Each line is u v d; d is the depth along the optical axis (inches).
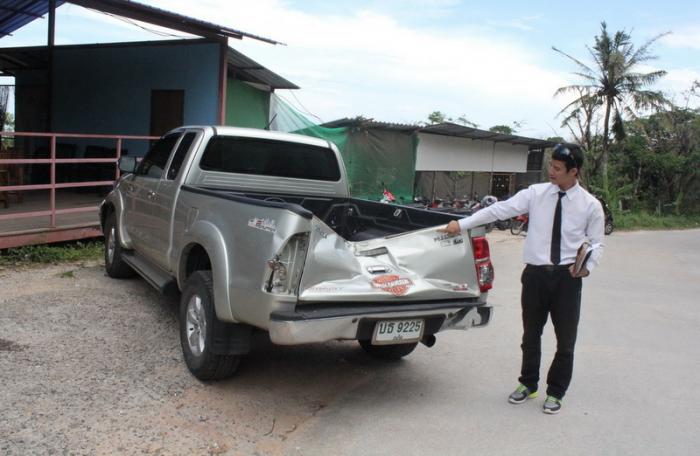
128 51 482.6
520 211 167.9
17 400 146.9
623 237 841.5
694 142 1338.6
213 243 157.8
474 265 173.0
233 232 153.8
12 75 564.7
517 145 983.6
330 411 161.3
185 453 130.9
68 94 516.7
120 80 489.4
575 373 206.8
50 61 522.3
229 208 158.9
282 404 162.2
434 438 149.4
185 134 218.7
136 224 239.3
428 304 161.2
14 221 329.1
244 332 158.1
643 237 861.8
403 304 156.9
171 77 463.2
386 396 174.9
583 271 158.2
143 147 480.7
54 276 271.0
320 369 191.6
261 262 141.6
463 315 169.0
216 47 441.7
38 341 188.1
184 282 187.2
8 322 203.0
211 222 165.2
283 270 140.6
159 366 177.6
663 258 585.6
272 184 222.2
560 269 162.4
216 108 446.6
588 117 1154.0
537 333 171.9
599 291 371.6
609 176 1168.8
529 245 167.3
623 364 219.8
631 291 378.3
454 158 817.5
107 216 283.1
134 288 259.6
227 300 150.9
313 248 143.6
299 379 181.2
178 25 390.9
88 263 303.7
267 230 142.7
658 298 358.6
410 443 145.9
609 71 1095.0
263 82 543.8
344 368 194.5
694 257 613.3
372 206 219.6
